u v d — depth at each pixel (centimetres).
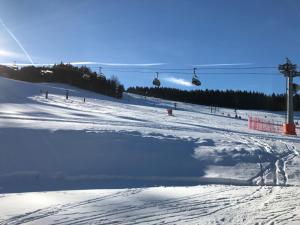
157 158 1816
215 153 1917
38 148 1778
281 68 4012
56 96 6706
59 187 1463
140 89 15450
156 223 984
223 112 10425
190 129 2822
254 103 15150
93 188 1452
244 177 1672
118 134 1998
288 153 2117
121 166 1734
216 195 1320
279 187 1506
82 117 3353
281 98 14525
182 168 1756
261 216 1065
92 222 977
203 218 1038
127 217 1027
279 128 4550
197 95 15612
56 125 2139
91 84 11956
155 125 2883
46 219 993
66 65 12738
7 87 7206
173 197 1274
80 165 1706
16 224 952
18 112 3341
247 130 3859
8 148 1745
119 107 5956
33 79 12588
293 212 1110
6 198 1221
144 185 1533
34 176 1584
